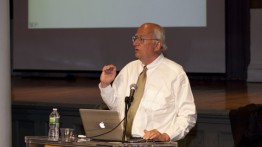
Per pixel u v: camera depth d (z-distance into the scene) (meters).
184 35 14.13
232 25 14.17
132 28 14.52
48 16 15.34
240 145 8.06
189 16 14.05
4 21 8.66
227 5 14.11
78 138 6.71
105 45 14.92
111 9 14.66
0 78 8.66
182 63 14.24
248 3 14.02
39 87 12.88
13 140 9.83
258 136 7.82
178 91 7.27
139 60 7.63
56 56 15.50
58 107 9.39
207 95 11.09
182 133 7.06
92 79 15.09
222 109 8.66
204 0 13.95
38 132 9.62
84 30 15.05
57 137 6.70
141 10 14.35
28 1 15.46
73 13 15.07
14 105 9.73
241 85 13.26
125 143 6.23
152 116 7.23
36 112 9.59
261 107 7.92
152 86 7.32
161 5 14.16
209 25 14.00
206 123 8.51
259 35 14.02
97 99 10.20
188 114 7.18
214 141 8.48
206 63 14.16
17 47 15.85
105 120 6.73
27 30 15.64
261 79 13.96
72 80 14.88
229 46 14.24
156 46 7.28
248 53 14.11
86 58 15.20
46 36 15.48
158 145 6.09
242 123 8.03
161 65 7.41
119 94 7.46
